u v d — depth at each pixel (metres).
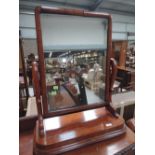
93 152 0.65
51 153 0.62
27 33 2.86
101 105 0.88
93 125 0.77
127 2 2.99
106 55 0.82
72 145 0.66
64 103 0.79
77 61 0.79
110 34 0.79
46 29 0.67
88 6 2.99
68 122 0.79
